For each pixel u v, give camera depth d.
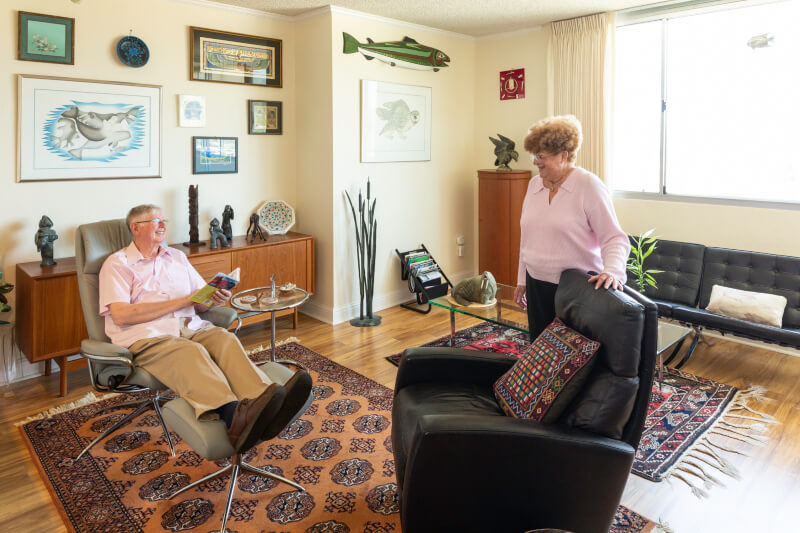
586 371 1.69
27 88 3.04
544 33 4.49
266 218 4.17
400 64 4.38
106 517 1.96
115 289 2.37
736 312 3.24
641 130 4.16
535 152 2.14
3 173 3.03
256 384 2.12
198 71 3.70
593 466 1.56
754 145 3.68
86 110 3.25
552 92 4.42
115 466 2.29
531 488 1.59
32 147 3.09
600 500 1.61
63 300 2.91
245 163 4.06
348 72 4.03
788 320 3.23
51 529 1.92
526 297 2.46
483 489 1.58
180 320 2.49
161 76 3.55
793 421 2.69
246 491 2.11
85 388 3.07
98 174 3.35
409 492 1.58
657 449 2.45
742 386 3.10
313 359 3.48
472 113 5.11
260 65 4.02
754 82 3.62
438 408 1.91
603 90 4.10
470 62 5.00
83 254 2.47
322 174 4.14
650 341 1.62
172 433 2.56
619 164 4.32
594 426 1.61
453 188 5.04
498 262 4.72
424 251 4.75
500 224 4.65
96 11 3.23
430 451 1.53
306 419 2.69
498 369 2.14
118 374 2.29
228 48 3.84
